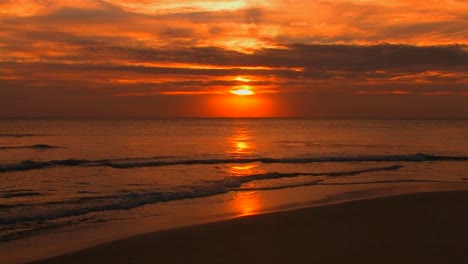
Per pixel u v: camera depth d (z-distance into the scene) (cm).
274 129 8544
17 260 782
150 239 891
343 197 1443
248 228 964
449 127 9812
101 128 7888
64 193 1477
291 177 1941
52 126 8600
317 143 4394
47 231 991
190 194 1477
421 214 1074
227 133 6662
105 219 1112
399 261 729
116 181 1764
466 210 1121
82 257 789
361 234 899
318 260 746
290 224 992
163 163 2417
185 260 766
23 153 3052
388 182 1805
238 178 1852
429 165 2466
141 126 9362
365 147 3838
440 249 789
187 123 12938
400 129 8506
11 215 1139
